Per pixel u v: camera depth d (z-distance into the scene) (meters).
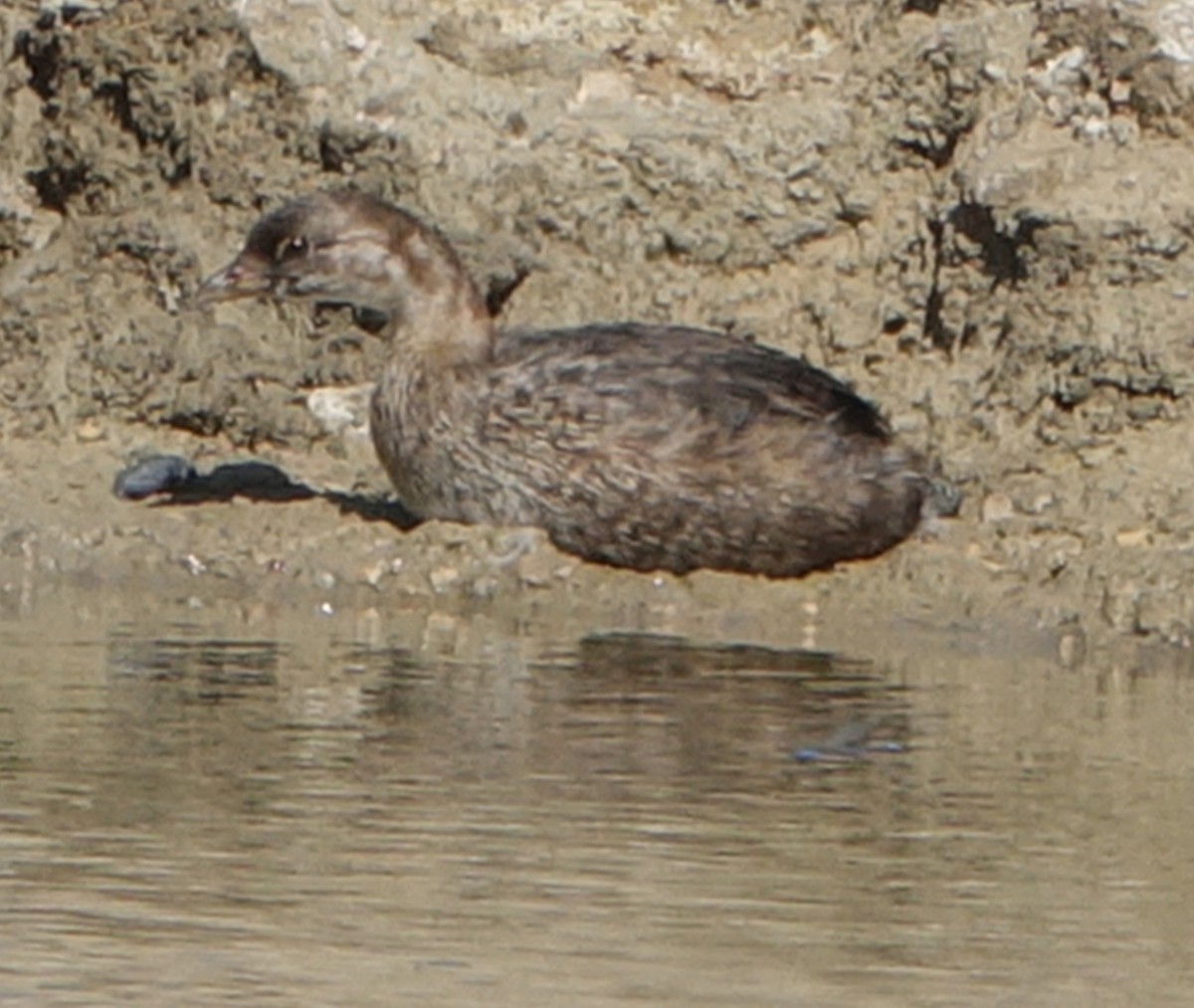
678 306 17.53
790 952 8.85
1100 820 10.61
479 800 10.59
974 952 8.94
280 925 8.97
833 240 17.67
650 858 9.88
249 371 17.16
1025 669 13.68
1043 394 16.61
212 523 15.60
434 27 17.95
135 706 12.04
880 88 17.75
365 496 16.33
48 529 15.40
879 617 14.66
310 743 11.44
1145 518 15.62
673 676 13.05
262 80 17.77
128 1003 8.15
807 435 15.32
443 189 17.59
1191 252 16.72
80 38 18.03
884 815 10.58
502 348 15.67
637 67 18.00
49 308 17.53
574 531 15.36
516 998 8.28
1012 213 16.94
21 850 9.77
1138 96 17.19
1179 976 8.77
